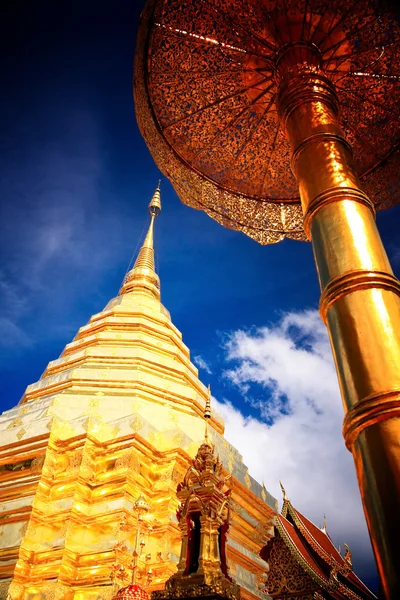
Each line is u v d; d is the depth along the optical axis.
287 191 10.77
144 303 25.73
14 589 12.21
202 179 10.50
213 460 6.90
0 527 13.73
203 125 10.09
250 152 10.37
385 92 9.13
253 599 14.41
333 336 4.58
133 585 9.50
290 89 6.84
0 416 19.09
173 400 19.70
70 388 19.42
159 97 9.69
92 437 15.43
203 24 8.59
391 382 3.95
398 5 7.75
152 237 30.23
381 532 3.48
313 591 6.70
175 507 14.43
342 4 7.79
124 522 13.39
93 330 23.67
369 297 4.50
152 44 8.98
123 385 19.33
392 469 3.57
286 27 7.78
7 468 15.22
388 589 3.32
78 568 12.86
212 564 5.82
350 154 5.98
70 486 14.46
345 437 4.11
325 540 8.30
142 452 15.39
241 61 8.81
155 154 10.06
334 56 8.04
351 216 5.13
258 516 17.16
